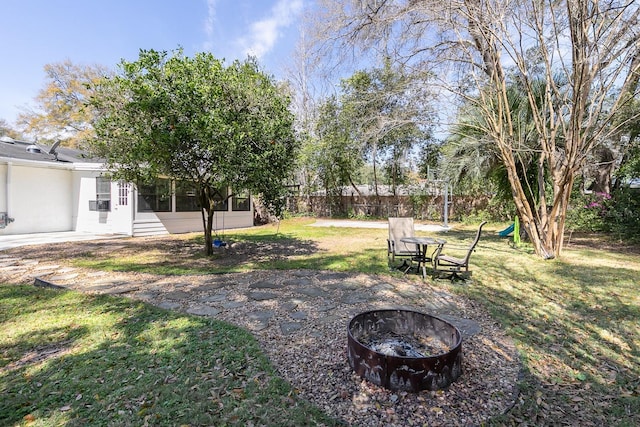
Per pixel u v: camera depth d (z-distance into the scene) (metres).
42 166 10.21
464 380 2.30
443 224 15.72
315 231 12.37
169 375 2.32
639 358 2.68
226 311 3.65
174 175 6.29
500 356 2.68
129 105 5.26
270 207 6.94
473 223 15.91
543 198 6.88
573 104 5.61
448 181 11.30
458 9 5.87
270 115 6.20
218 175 5.85
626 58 5.33
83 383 2.22
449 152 9.58
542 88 7.13
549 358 2.67
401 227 6.45
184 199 11.72
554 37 5.87
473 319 3.50
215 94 5.46
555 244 6.78
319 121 18.41
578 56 5.41
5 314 3.48
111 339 2.90
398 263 6.27
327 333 3.08
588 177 11.03
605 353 2.76
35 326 3.18
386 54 7.40
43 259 6.50
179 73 5.49
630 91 6.01
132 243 8.90
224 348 2.73
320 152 18.20
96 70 21.23
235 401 2.04
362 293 4.37
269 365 2.47
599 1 5.20
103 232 10.76
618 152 9.09
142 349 2.71
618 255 7.10
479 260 6.59
